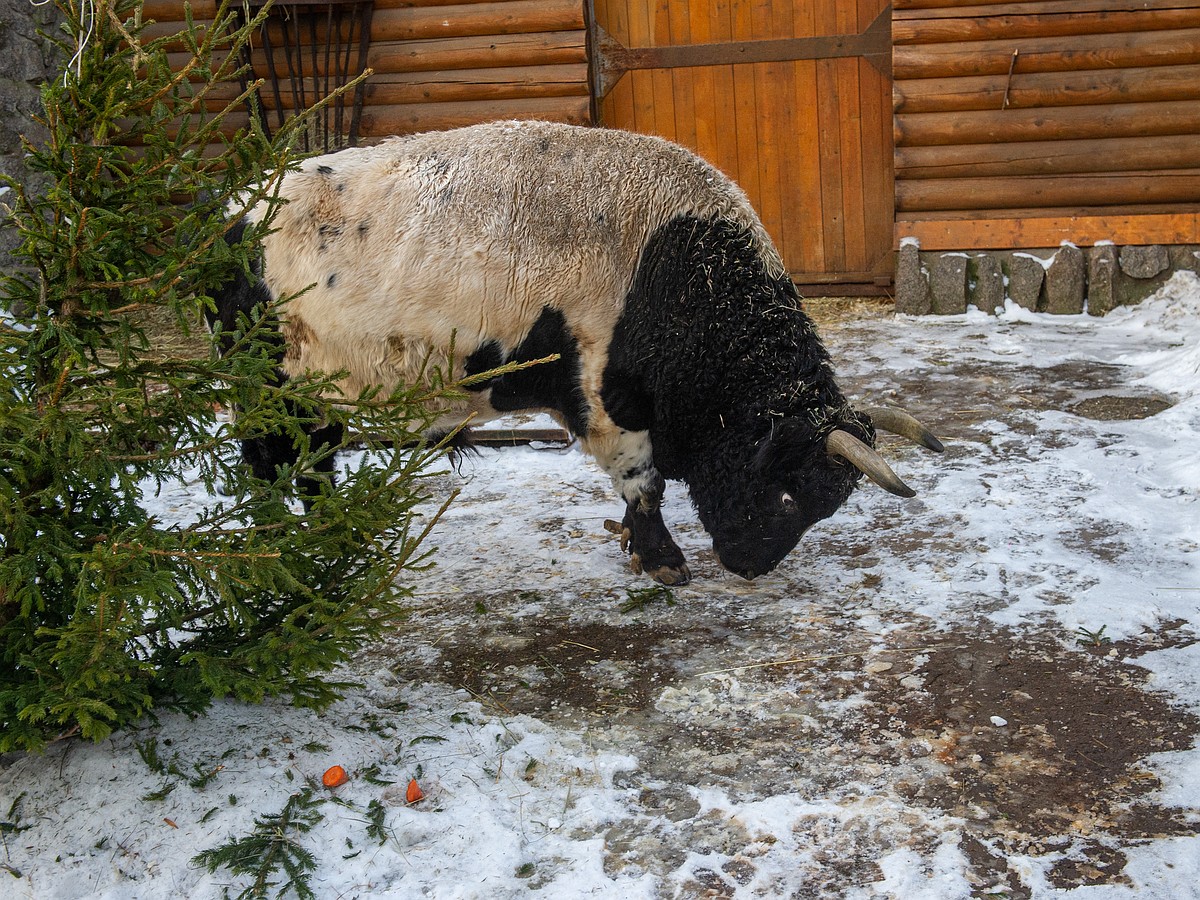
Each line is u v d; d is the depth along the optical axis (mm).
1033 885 2570
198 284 3068
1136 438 5562
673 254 3959
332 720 3342
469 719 3406
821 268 9180
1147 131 7973
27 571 2672
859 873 2670
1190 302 7797
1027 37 8008
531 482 5656
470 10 8414
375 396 2994
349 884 2686
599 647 3883
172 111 2832
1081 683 3441
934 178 8391
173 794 2914
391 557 3096
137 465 2963
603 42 8867
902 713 3355
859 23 8570
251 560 2713
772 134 8930
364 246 3889
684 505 5273
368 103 8656
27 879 2666
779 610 4090
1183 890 2521
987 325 8180
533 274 3898
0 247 8273
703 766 3146
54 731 3020
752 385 3979
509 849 2785
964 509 4863
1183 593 3949
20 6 8445
